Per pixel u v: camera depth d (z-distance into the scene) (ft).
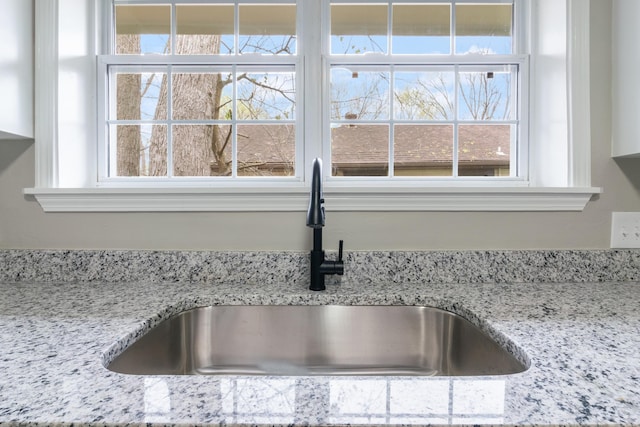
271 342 2.91
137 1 3.80
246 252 3.34
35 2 3.31
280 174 3.78
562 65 3.44
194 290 3.06
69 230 3.39
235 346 2.90
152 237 3.40
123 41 3.86
